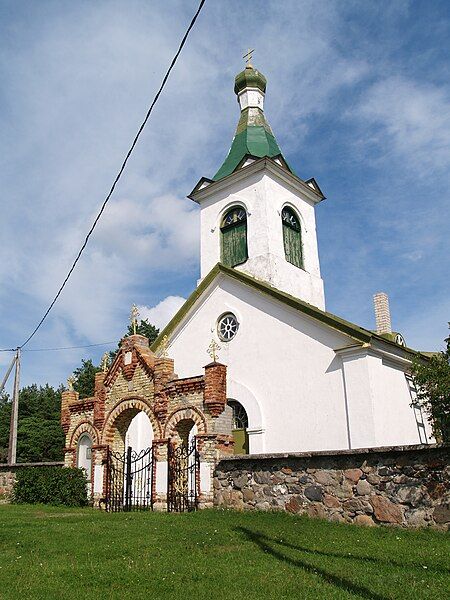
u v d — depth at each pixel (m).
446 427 18.25
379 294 27.94
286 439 19.58
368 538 9.94
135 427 24.03
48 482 19.20
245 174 26.41
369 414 17.83
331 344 19.31
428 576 7.39
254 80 30.88
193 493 16.22
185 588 7.29
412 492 10.74
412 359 20.78
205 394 16.19
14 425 35.16
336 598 6.60
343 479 11.96
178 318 24.70
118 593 7.17
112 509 17.50
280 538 10.30
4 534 11.33
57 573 8.24
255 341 21.59
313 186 28.59
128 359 19.05
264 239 24.92
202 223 27.78
